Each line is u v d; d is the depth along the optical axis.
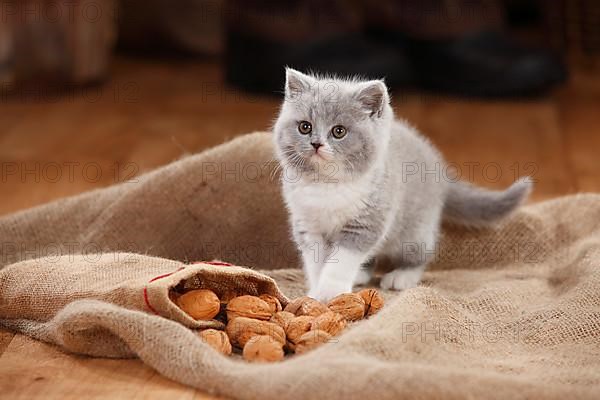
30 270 2.58
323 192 2.72
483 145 4.74
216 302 2.39
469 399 1.92
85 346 2.33
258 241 3.16
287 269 3.12
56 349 2.41
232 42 5.71
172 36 6.60
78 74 5.71
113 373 2.26
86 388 2.18
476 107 5.51
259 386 2.02
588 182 4.14
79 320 2.26
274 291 2.50
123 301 2.39
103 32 5.86
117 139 4.77
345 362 2.03
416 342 2.25
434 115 5.29
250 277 2.48
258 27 5.51
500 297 2.68
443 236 3.20
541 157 4.54
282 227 3.15
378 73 5.36
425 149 3.08
